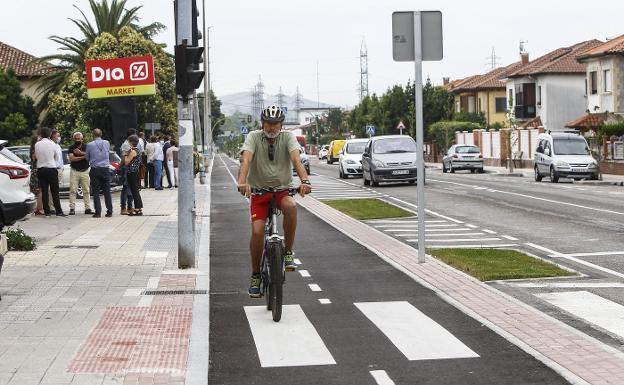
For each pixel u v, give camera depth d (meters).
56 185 24.00
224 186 43.25
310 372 7.98
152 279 13.20
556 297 11.63
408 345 8.95
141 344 8.94
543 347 8.69
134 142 24.66
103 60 35.44
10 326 9.78
